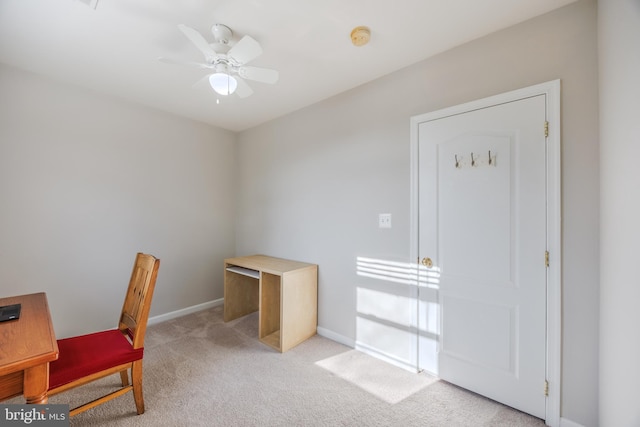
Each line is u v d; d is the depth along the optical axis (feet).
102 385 6.34
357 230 8.04
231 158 12.24
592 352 4.70
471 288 6.03
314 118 9.21
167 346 8.20
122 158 9.06
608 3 4.12
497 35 5.69
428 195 6.64
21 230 7.34
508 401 5.58
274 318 9.02
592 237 4.70
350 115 8.21
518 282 5.44
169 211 10.25
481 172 5.86
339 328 8.50
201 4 4.95
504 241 5.60
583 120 4.79
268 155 10.88
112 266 8.89
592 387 4.70
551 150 5.07
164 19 5.35
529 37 5.32
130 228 9.28
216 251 11.70
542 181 5.17
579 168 4.82
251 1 4.88
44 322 4.27
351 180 8.18
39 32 5.73
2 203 7.08
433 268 6.57
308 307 8.71
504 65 5.60
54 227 7.84
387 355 7.40
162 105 9.51
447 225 6.36
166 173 10.14
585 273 4.76
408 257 6.98
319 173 9.05
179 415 5.41
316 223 9.14
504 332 5.62
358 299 8.02
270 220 10.79
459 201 6.17
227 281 10.09
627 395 3.51
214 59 5.61
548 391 5.12
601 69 4.42
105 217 8.75
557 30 5.04
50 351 3.46
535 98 5.24
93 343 5.35
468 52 6.06
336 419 5.34
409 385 6.37
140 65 7.03
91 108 8.41
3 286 7.11
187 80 7.78
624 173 3.63
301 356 7.68
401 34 5.80
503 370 5.65
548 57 5.13
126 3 4.92
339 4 4.96
